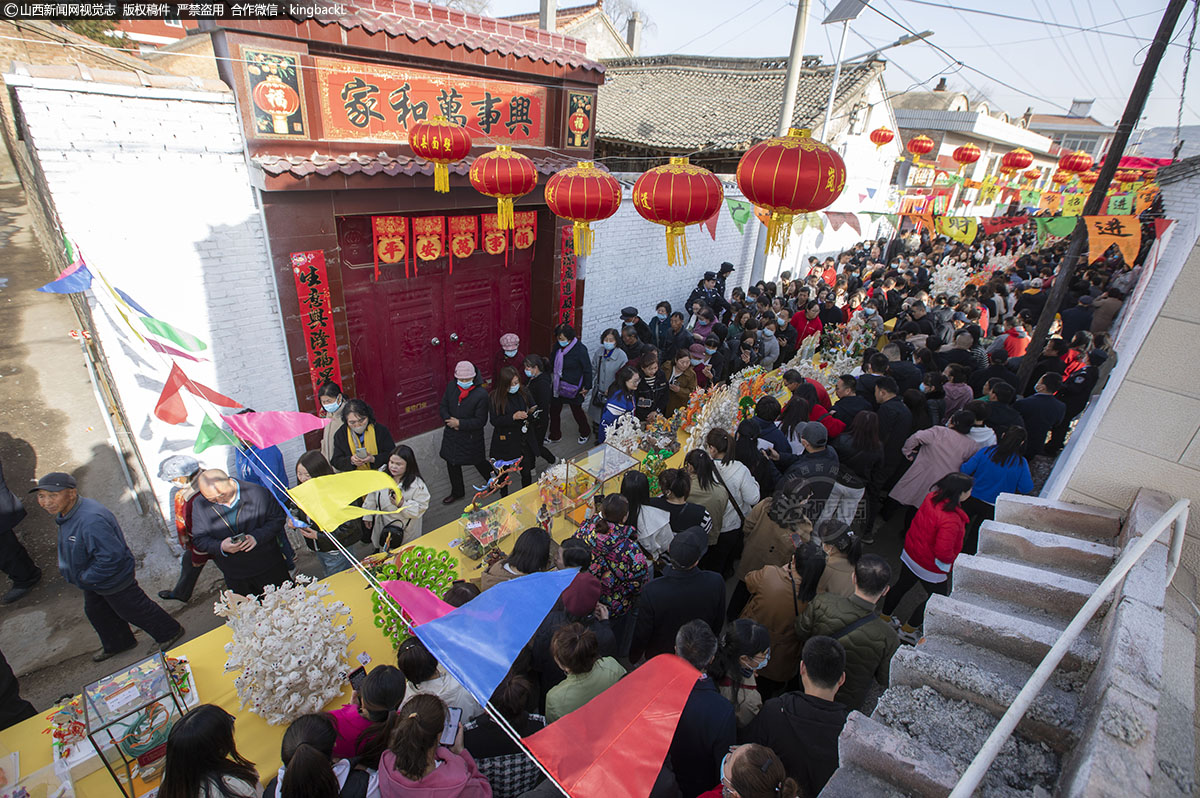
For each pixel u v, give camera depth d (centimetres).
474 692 184
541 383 605
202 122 450
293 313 532
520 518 430
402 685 261
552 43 651
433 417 724
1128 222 580
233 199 479
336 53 498
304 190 500
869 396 590
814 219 693
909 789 187
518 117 637
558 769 172
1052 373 582
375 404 662
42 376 761
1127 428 256
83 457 626
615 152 1270
